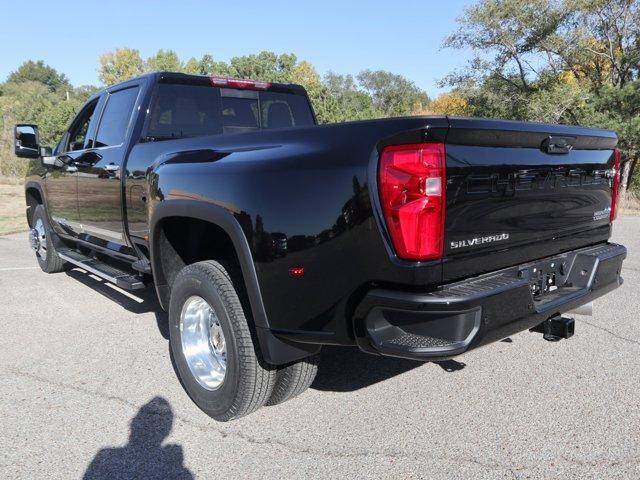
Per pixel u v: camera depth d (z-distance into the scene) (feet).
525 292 8.66
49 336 15.15
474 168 8.16
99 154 15.43
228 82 16.20
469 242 8.26
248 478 8.64
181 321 10.94
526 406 10.83
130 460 9.16
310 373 10.45
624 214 46.29
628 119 61.72
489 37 71.20
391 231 7.72
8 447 9.53
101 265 16.90
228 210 9.55
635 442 9.45
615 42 69.87
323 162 8.35
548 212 9.89
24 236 35.04
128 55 167.22
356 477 8.63
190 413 10.77
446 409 10.77
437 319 7.79
